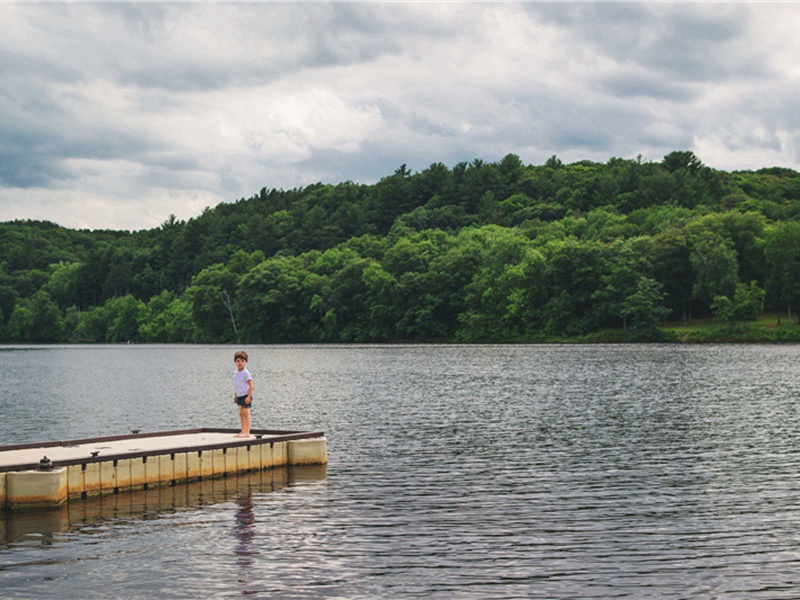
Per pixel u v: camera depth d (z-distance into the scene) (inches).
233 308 7598.4
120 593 599.2
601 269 5629.9
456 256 6633.9
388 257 7175.2
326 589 605.6
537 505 866.1
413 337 6658.5
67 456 941.2
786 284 5216.5
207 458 1011.3
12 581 624.4
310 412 1804.9
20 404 2100.1
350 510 846.5
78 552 699.4
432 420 1619.1
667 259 5669.3
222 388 2598.4
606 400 1942.7
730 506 858.1
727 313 5128.0
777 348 4389.8
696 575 634.2
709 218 5994.1
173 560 676.1
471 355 4269.2
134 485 941.8
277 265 7554.1
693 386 2268.7
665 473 1042.1
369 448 1268.5
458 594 595.2
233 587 610.2
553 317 5802.2
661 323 5718.5
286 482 995.9
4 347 7603.4
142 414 1846.7
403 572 643.5
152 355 5428.2
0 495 844.0
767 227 5910.4
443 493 930.1
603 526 778.2
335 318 6924.2
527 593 596.7
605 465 1102.4
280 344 7135.8
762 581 621.0
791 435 1362.0
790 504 867.4
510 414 1699.1
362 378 2822.3
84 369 3821.4
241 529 773.3
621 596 590.6
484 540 732.0
